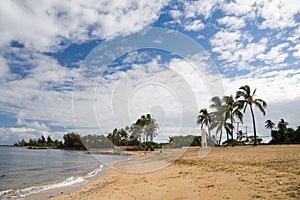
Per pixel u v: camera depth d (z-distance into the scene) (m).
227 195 5.02
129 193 6.66
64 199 7.41
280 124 40.41
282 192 4.73
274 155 11.81
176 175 8.76
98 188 8.76
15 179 13.59
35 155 42.12
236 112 25.95
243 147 20.84
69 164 23.00
